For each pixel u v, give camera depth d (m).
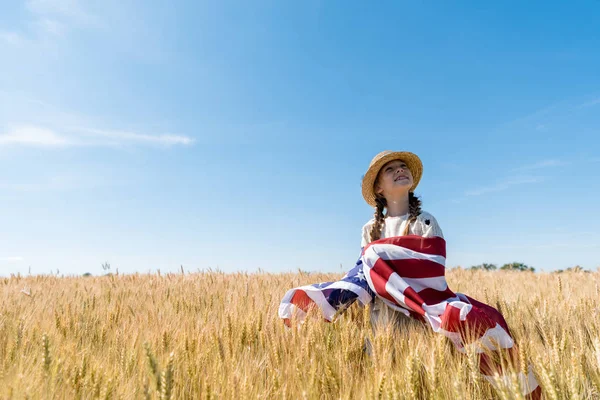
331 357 2.62
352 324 3.23
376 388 2.09
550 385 2.05
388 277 3.49
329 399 2.32
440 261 3.45
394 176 3.93
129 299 5.74
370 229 4.18
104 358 2.82
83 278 10.27
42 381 2.23
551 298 4.84
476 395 2.27
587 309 3.97
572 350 2.62
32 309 4.85
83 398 2.16
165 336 3.05
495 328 2.74
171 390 2.00
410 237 3.60
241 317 3.51
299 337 3.03
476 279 8.54
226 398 2.18
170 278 8.92
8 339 3.24
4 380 2.24
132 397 2.22
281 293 5.61
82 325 3.69
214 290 6.21
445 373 2.27
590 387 2.28
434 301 3.29
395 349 2.80
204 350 2.76
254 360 2.76
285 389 2.27
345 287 3.80
